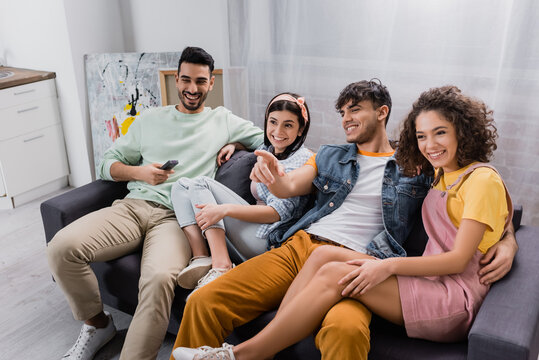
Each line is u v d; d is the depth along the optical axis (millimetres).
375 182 1764
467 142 1493
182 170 2090
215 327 1520
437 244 1564
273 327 1414
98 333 1905
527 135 2156
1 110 2867
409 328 1401
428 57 2281
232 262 1908
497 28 2098
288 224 1854
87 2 3014
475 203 1428
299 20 2529
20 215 3029
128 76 3018
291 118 1877
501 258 1460
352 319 1339
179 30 3084
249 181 2123
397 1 2256
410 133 1622
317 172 1853
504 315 1285
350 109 1752
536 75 2061
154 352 1677
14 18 3086
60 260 1755
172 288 1693
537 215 2252
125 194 2189
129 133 2195
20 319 2150
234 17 2691
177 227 1922
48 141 3186
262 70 2734
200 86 2100
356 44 2441
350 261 1479
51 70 3107
